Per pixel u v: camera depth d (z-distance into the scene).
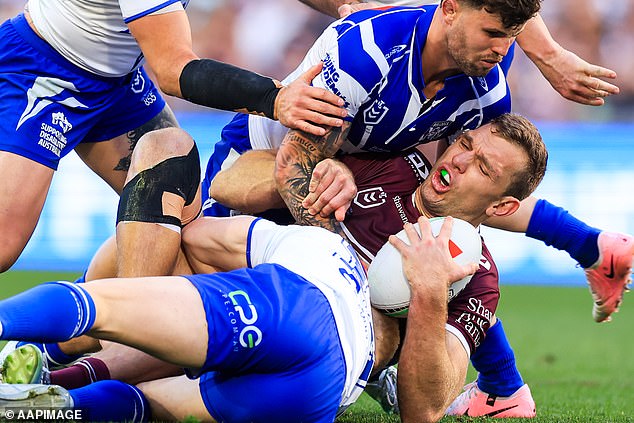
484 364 15.26
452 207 13.73
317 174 13.51
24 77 15.28
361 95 13.40
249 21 51.50
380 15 13.67
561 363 24.50
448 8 12.80
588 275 18.56
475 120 14.34
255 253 12.65
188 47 13.38
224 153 16.17
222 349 10.72
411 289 12.16
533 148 13.61
